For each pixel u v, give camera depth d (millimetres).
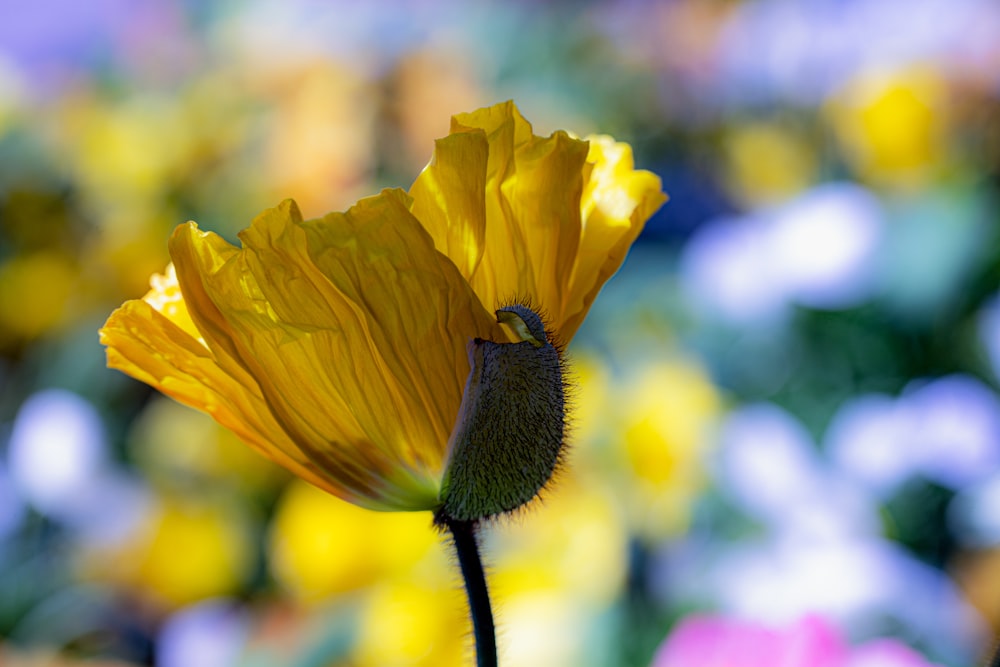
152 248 689
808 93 819
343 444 269
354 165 671
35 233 747
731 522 584
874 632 495
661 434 538
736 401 655
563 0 926
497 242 267
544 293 271
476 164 258
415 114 687
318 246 255
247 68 728
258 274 259
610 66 902
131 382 706
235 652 549
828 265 651
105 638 631
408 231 255
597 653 490
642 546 537
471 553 265
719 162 917
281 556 556
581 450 546
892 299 658
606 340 694
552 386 264
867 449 583
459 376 264
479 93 761
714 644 385
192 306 261
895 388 667
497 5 888
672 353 649
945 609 511
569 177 266
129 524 626
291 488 630
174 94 738
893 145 677
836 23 803
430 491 269
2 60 778
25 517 668
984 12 702
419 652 496
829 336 682
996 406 605
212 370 269
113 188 697
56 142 757
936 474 583
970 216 659
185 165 695
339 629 512
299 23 767
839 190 704
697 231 936
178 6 795
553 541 522
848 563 509
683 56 919
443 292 258
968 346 659
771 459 564
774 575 509
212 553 596
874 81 685
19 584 646
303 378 265
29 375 729
